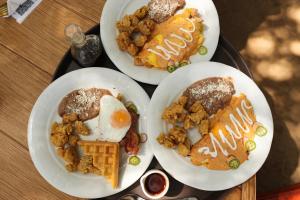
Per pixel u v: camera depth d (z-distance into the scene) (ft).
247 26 3.89
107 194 2.02
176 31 2.34
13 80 2.25
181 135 2.07
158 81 2.23
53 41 2.31
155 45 2.31
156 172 2.04
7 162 2.13
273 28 3.91
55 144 2.08
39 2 2.35
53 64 2.28
